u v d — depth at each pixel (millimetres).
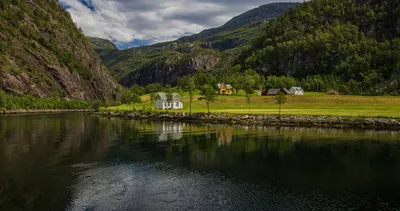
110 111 150625
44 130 73250
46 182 29781
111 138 59281
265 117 92062
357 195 26094
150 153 43969
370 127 73688
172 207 23562
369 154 42031
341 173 32625
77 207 23578
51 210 22984
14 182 29734
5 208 23312
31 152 44688
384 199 25141
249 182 29703
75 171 33906
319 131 69375
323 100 140625
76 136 62344
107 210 23016
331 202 24547
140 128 78562
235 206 23750
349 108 113938
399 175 31750
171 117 111000
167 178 31219
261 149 46344
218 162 38031
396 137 58438
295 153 43094
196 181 30109
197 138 58750
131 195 26234
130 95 190625
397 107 110938
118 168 35312
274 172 33156
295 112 100625
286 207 23562
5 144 51875
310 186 28453
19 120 105750
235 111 115000
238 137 59719
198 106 149125
